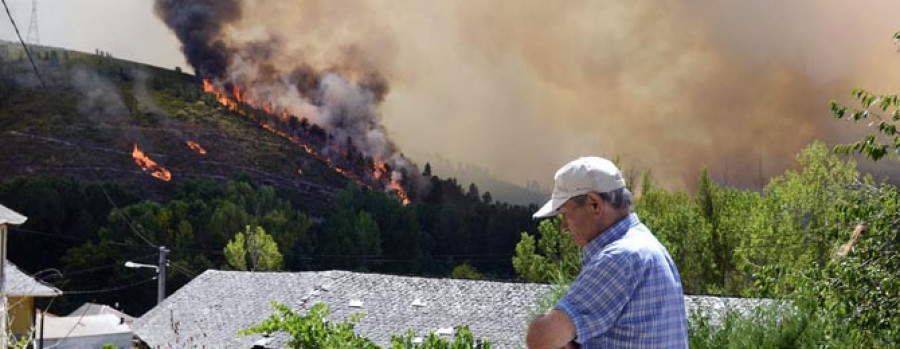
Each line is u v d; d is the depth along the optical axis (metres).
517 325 19.78
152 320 26.97
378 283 23.50
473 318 20.56
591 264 2.99
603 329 2.92
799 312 8.84
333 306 22.58
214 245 54.12
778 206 29.39
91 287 51.94
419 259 55.75
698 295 14.34
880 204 7.68
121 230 53.19
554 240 33.06
